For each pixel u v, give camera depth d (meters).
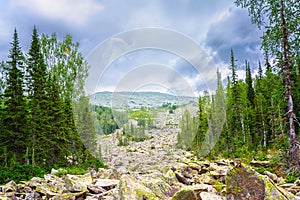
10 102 17.41
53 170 11.77
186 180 8.10
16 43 19.06
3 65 24.58
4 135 16.45
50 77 20.59
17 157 16.22
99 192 6.88
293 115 12.91
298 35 12.80
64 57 22.27
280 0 12.99
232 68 29.03
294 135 12.54
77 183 7.25
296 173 10.95
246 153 17.86
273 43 13.33
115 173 8.02
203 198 5.09
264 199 4.50
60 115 16.61
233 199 4.73
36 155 15.69
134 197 5.05
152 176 7.65
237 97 28.31
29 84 19.12
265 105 27.97
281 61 13.41
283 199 4.47
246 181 4.74
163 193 6.47
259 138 26.94
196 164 10.20
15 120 17.09
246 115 29.56
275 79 25.03
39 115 16.94
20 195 7.45
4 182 10.30
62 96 19.73
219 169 10.33
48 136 16.06
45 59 23.22
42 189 7.46
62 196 6.35
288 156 12.56
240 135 26.86
